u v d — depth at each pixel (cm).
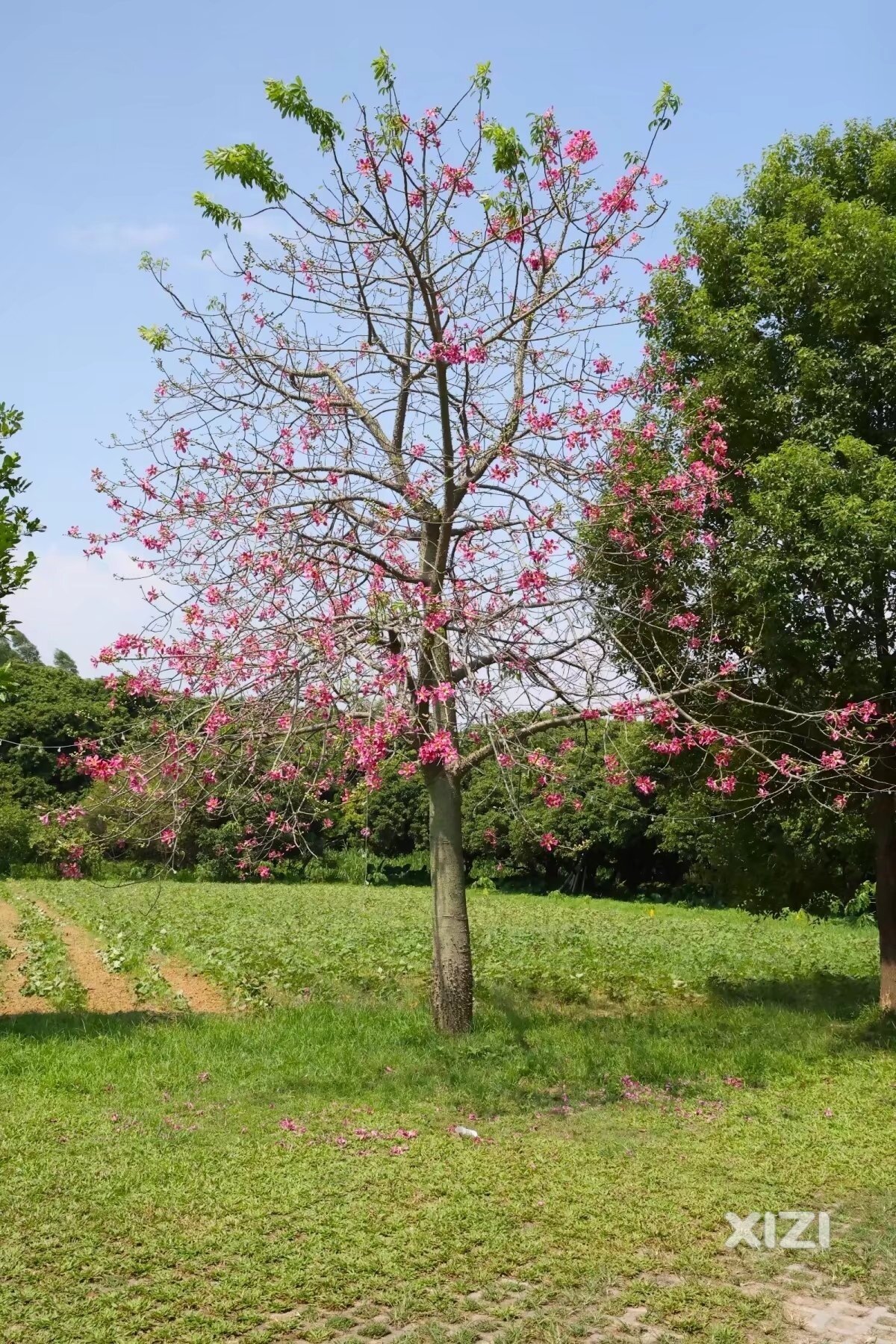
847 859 1308
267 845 1029
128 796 934
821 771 1030
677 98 955
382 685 841
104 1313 466
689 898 3662
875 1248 553
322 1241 545
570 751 986
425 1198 611
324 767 1015
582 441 951
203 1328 458
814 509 969
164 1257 524
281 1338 454
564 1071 921
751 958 1825
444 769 1034
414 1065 926
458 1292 496
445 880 1060
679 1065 954
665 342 1196
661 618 1074
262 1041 1026
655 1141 736
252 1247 537
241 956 1725
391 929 2142
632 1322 473
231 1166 655
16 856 3778
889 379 1044
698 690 1022
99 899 2814
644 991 1448
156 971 1599
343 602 905
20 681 4428
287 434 1026
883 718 1016
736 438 1117
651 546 1031
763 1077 930
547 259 1031
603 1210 597
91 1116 764
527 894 3984
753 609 1048
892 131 1182
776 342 1131
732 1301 492
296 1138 717
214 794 952
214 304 1023
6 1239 541
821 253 1058
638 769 1197
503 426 997
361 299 1068
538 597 876
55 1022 1147
